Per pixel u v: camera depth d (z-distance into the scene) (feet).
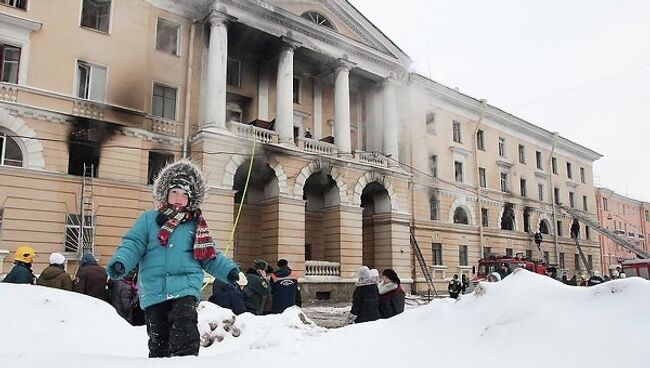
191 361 8.57
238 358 8.98
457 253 98.84
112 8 61.98
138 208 59.52
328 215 78.28
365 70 84.38
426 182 94.94
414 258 89.45
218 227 62.34
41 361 8.16
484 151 110.63
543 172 126.11
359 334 10.82
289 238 69.41
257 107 76.23
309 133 81.41
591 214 142.82
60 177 55.11
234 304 24.39
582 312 8.91
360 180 79.92
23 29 55.26
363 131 90.17
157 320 10.80
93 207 56.34
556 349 8.16
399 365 8.82
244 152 66.18
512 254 111.65
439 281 92.79
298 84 83.35
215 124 64.54
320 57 79.71
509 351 8.50
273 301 29.96
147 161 61.67
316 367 8.94
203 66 68.90
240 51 76.18
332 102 86.89
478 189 105.91
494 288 10.68
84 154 57.82
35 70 55.57
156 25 65.82
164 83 65.21
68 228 54.85
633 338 7.82
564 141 133.59
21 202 52.49
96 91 59.72
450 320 10.20
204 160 62.39
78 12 59.41
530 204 119.75
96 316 15.43
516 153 119.65
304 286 69.51
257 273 29.09
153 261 10.93
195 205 11.69
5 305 13.96
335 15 82.74
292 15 73.20
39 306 14.49
